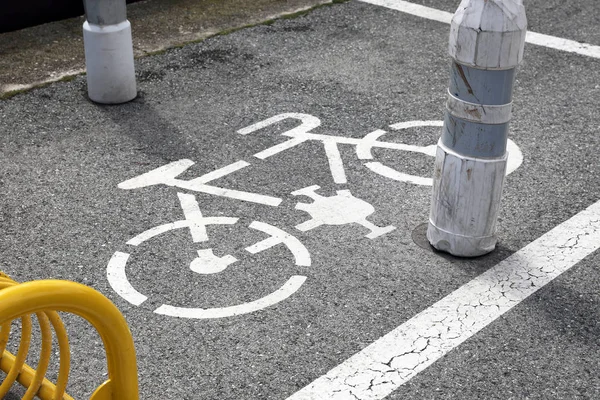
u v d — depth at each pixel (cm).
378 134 697
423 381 423
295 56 854
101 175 623
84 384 418
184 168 636
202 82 790
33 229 552
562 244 542
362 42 894
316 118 723
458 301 484
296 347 446
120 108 734
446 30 932
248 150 665
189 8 980
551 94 775
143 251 530
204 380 422
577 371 431
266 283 499
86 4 706
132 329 458
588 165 647
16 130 692
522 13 453
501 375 427
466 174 493
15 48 859
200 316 469
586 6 1017
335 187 612
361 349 445
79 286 309
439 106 752
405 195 602
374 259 524
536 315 473
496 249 534
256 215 572
